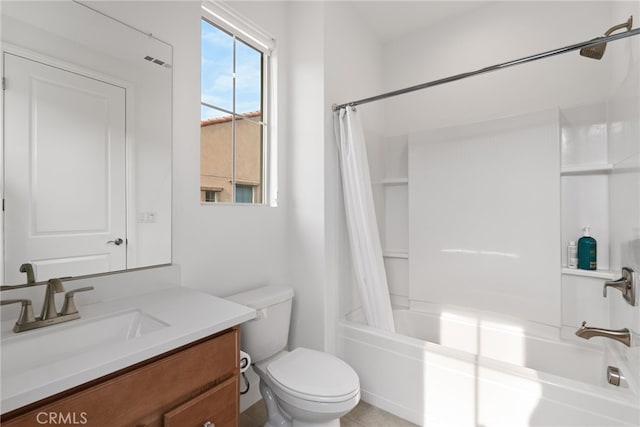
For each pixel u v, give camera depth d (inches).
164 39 54.6
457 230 85.4
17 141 38.5
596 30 72.4
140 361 30.6
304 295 78.7
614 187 64.2
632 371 49.4
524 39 81.5
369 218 76.8
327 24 77.0
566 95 75.7
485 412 57.9
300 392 48.8
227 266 66.4
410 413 66.2
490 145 80.4
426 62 97.3
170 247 55.1
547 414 52.0
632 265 49.8
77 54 43.9
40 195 40.3
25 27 39.2
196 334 35.6
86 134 44.6
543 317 72.9
